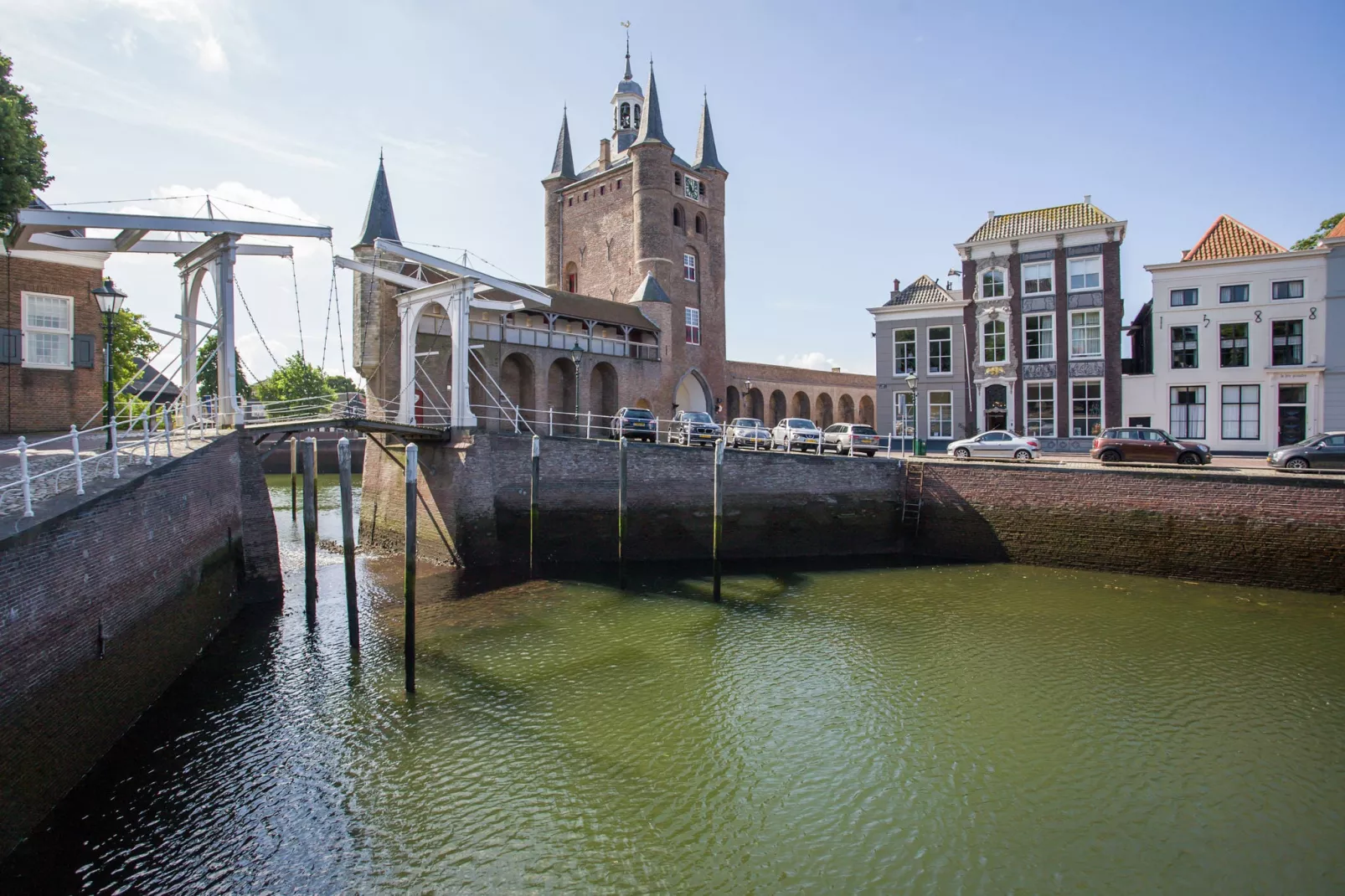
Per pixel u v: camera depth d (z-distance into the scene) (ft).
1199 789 35.40
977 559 85.46
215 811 33.06
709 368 170.50
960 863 30.01
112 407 54.75
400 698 45.39
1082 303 111.55
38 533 29.76
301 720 42.14
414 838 31.50
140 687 40.96
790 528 87.81
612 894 28.25
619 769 37.27
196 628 51.19
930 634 57.72
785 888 28.53
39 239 62.90
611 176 165.27
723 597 69.15
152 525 42.93
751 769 37.32
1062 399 112.47
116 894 27.55
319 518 117.91
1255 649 53.31
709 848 30.99
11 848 27.81
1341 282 98.02
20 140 42.11
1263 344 102.27
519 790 35.22
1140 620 60.70
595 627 59.67
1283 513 69.05
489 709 43.98
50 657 30.86
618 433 100.58
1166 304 107.65
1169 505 74.54
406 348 93.66
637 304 150.41
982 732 41.19
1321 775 36.50
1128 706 44.29
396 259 106.52
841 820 33.01
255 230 66.85
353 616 53.72
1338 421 98.32
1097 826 32.48
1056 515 80.69
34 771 29.68
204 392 143.02
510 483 83.46
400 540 89.61
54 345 72.74
